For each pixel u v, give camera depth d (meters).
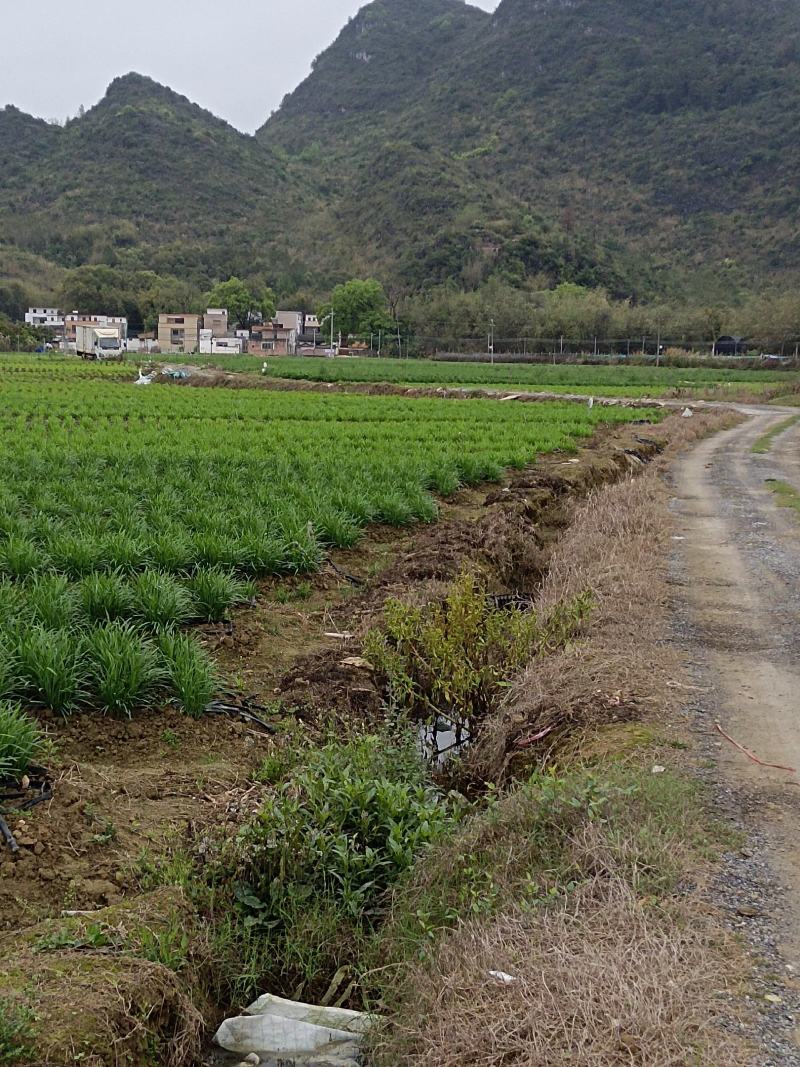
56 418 29.03
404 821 5.63
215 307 137.88
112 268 151.38
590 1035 3.49
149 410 33.81
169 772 6.45
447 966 4.06
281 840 5.21
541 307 116.00
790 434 35.47
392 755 6.77
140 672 7.23
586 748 6.53
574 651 8.12
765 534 14.93
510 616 9.42
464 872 4.75
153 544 10.67
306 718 7.54
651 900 4.33
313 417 32.94
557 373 77.56
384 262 150.50
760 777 6.01
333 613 10.40
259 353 122.44
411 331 121.62
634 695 7.40
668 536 14.38
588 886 4.43
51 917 4.73
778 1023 3.65
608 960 3.81
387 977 4.43
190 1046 4.14
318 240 176.25
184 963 4.46
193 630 9.31
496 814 5.21
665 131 194.12
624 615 9.45
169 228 189.25
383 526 14.64
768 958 4.07
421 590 10.44
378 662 8.47
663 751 6.30
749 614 10.05
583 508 16.03
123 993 3.95
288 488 14.98
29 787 5.79
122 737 6.89
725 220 158.75
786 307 100.25
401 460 18.86
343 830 5.58
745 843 5.11
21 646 7.09
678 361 94.06
